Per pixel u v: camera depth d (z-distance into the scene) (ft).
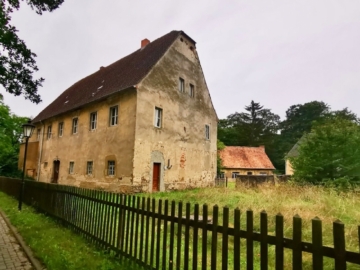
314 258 6.88
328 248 6.64
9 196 45.14
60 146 69.72
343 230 6.46
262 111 183.11
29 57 22.49
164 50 57.16
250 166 118.52
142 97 48.88
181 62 62.03
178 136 58.18
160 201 12.38
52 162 72.38
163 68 55.47
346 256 6.31
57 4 21.02
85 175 57.36
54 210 25.38
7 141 93.40
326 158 43.52
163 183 52.49
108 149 52.11
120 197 15.42
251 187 47.06
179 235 11.30
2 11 19.92
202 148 66.95
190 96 64.13
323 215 22.65
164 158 53.36
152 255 12.41
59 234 19.75
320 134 45.06
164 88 55.01
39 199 30.48
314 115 174.60
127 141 47.98
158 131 52.26
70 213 21.79
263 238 8.09
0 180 58.54
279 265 7.60
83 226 19.33
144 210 13.37
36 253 15.94
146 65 55.21
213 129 73.26
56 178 70.74
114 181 49.16
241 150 128.36
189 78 64.49
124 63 68.54
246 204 27.78
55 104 85.87
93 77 79.05
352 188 36.88
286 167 130.21
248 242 8.48
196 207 10.69
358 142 42.22
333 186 37.50
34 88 23.52
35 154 81.20
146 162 48.75
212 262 9.61
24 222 24.00
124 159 47.88
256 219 21.71
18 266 14.44
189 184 60.13
